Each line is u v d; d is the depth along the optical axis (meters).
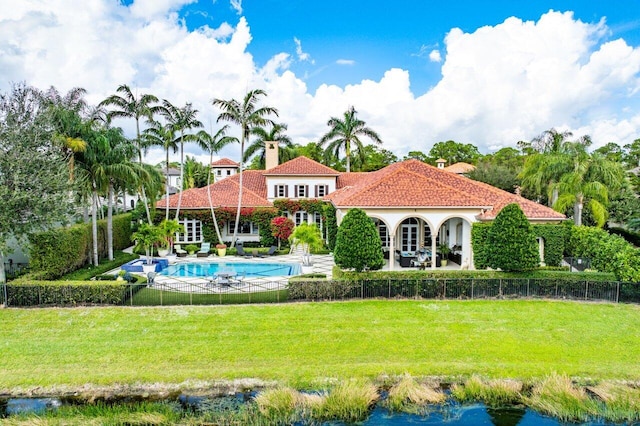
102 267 26.14
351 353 13.60
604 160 32.59
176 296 19.16
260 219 37.09
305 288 18.89
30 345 13.84
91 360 12.93
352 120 52.50
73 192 21.95
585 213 36.56
